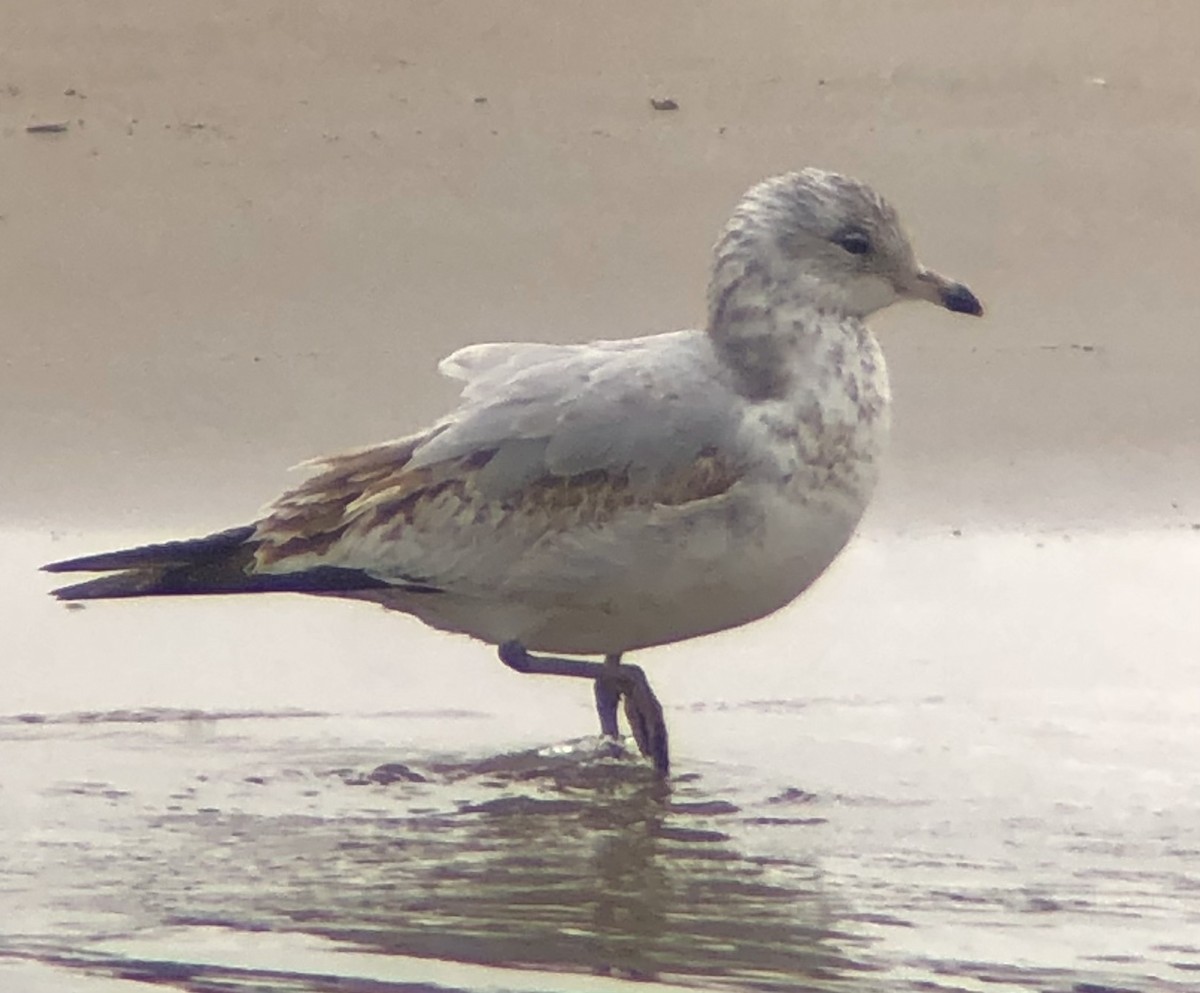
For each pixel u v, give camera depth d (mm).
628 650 10344
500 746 10758
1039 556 14383
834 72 22469
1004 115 21797
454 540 9906
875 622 12875
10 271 19391
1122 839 9305
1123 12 23500
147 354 18250
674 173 20922
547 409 9867
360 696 11578
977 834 9391
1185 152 21266
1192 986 7781
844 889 8727
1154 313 18891
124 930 8383
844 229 10133
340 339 18531
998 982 7820
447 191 20625
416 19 23297
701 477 9672
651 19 23297
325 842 9367
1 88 22016
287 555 10102
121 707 11367
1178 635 12617
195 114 21734
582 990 7742
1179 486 15953
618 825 9555
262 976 7934
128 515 15766
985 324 18688
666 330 18828
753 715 11234
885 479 15992
